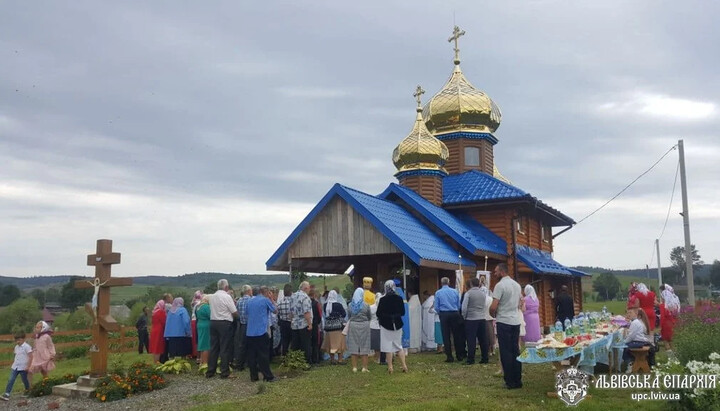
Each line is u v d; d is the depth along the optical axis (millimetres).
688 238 24312
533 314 15703
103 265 13195
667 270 91438
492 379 12109
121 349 25375
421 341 17734
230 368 14406
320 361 15781
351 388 11547
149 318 36188
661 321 16656
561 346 10141
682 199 24625
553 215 28703
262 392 11641
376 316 14305
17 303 46438
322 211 20031
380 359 14930
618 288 75625
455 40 31438
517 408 9453
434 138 26891
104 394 12031
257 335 12867
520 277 25875
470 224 25812
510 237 25016
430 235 21547
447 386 11422
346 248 19438
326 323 15414
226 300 13922
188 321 16203
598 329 11945
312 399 10648
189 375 14305
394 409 9398
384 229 18672
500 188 26078
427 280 21969
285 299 14891
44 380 13594
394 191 23500
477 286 14508
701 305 22156
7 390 13922
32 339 22250
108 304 13344
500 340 11055
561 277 30969
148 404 11383
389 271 23453
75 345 24422
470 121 29812
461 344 15195
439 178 26547
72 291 58094
